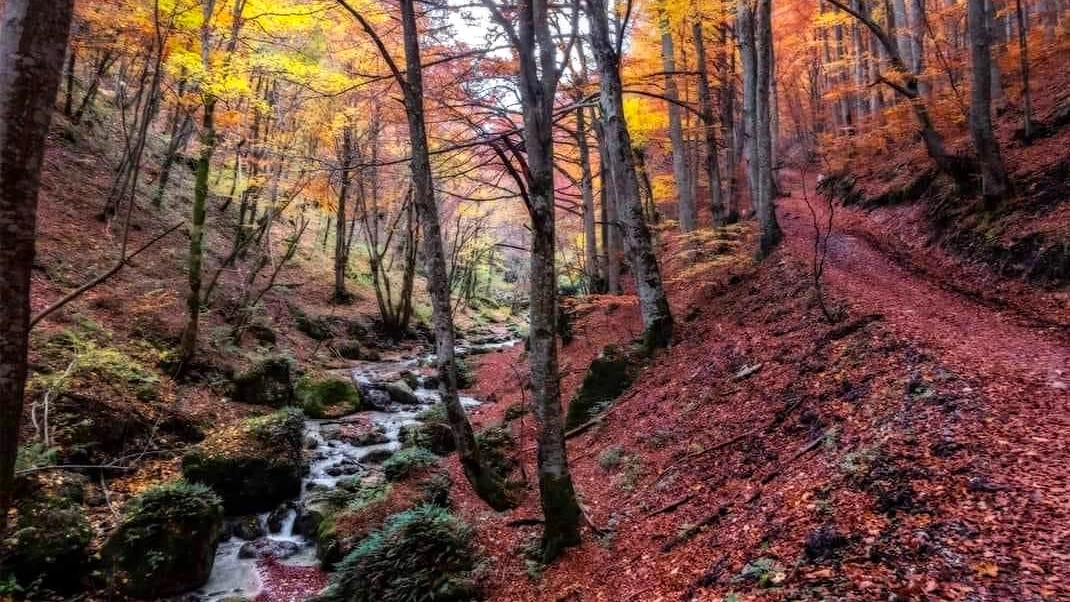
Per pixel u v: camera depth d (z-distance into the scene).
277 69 13.20
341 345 21.39
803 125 35.59
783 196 25.80
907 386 6.57
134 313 13.77
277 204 22.25
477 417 15.20
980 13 12.30
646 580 5.59
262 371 14.37
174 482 9.17
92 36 15.02
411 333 26.11
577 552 6.89
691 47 20.19
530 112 6.80
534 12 6.79
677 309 14.16
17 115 2.80
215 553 8.70
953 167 13.89
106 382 11.09
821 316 9.77
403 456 10.50
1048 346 7.54
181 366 13.08
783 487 5.89
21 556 6.99
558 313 18.27
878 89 22.72
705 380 9.98
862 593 3.76
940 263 12.90
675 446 8.58
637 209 12.45
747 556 4.92
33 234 2.93
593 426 11.07
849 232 16.36
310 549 9.20
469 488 10.11
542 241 6.83
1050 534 3.85
